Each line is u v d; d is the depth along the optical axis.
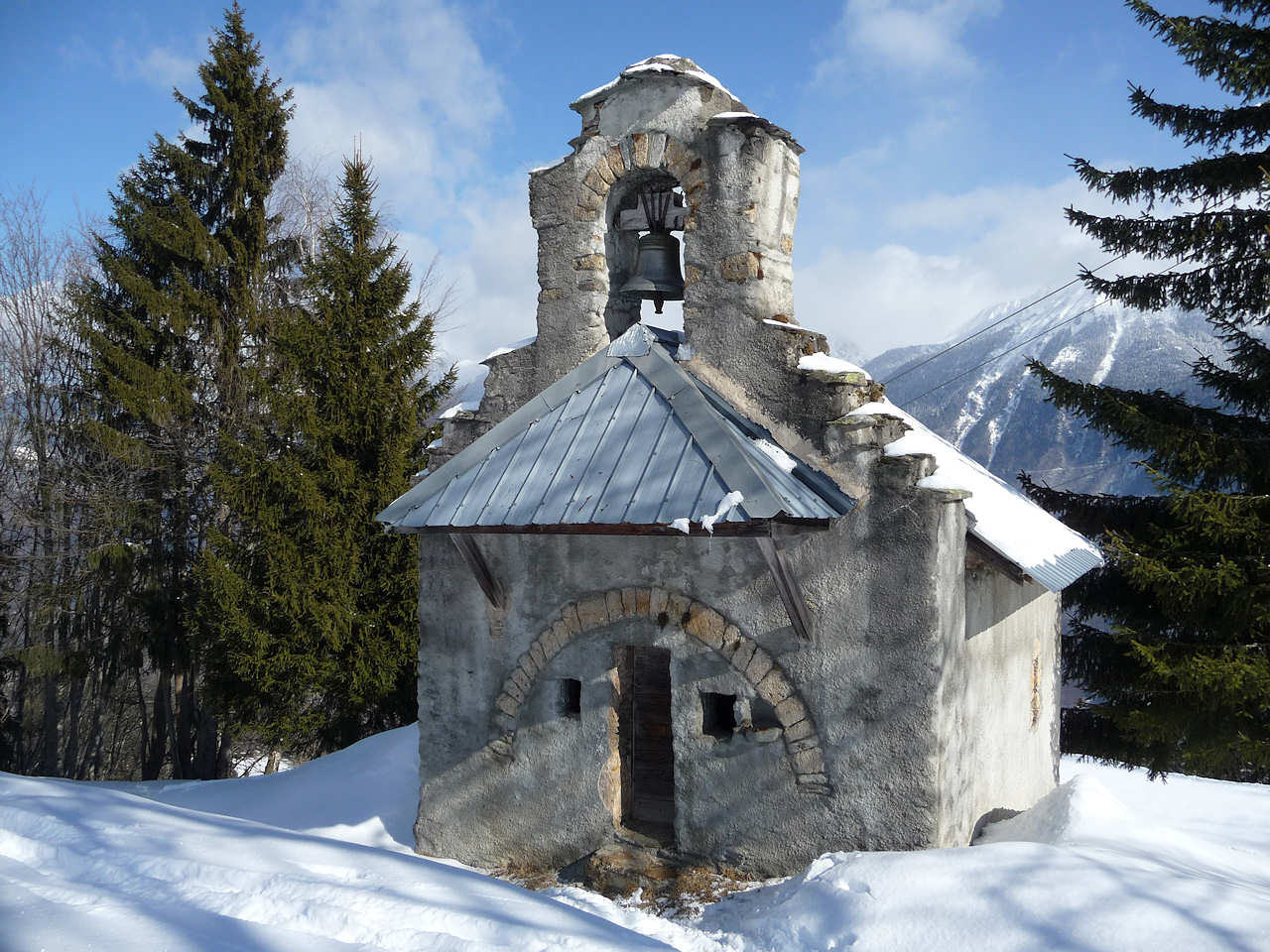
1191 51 12.84
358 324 15.84
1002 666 8.74
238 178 19.66
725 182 7.91
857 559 7.21
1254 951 5.01
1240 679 11.24
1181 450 12.52
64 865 4.47
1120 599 13.95
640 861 7.78
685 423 7.16
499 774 8.54
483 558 8.32
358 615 15.00
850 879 6.09
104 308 18.77
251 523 15.53
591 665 8.15
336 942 3.58
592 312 8.39
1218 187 13.42
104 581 18.36
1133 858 6.37
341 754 11.67
